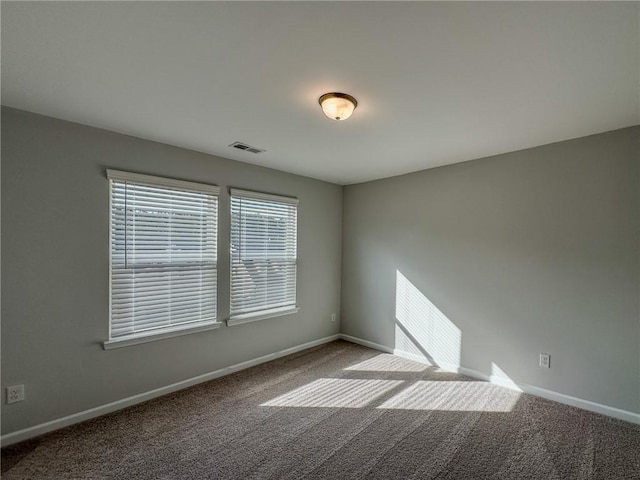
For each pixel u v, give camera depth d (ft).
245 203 11.73
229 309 11.26
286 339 13.26
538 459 6.81
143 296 9.18
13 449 6.91
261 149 10.18
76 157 8.00
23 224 7.27
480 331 11.00
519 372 10.10
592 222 8.83
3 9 4.13
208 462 6.62
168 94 6.61
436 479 6.21
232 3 4.09
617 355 8.45
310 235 14.17
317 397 9.53
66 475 6.19
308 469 6.45
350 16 4.33
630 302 8.28
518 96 6.59
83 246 8.10
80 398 8.06
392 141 9.37
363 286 14.71
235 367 11.44
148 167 9.25
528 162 9.96
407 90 6.36
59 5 4.09
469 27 4.51
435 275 12.25
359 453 6.97
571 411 8.79
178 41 4.89
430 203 12.44
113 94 6.59
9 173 7.10
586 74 5.72
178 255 9.94
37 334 7.45
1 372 7.00
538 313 9.76
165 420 8.18
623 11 4.16
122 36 4.75
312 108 7.23
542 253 9.70
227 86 6.28
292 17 4.36
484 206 10.95
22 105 7.04
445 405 9.10
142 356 9.15
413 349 12.87
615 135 8.46
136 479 6.11
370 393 9.84
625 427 7.99
